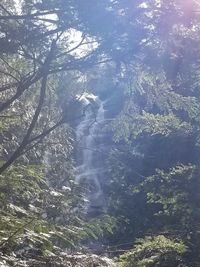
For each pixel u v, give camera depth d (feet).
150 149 52.60
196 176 34.60
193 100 12.14
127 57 9.23
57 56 9.39
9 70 11.80
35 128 18.75
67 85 11.59
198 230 31.65
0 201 13.15
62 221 16.93
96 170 67.15
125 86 11.42
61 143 21.24
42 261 12.20
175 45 9.23
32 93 15.58
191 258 29.58
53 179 25.77
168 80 10.91
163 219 39.91
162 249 20.27
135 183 53.83
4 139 20.74
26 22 8.83
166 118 13.15
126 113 12.68
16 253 12.20
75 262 12.87
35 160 21.33
